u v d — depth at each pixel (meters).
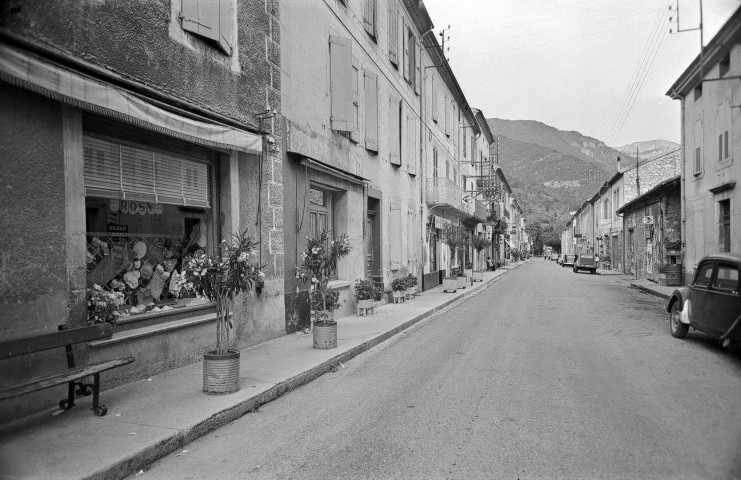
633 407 5.69
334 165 12.54
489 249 48.47
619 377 7.09
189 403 5.64
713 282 8.89
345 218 13.53
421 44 22.06
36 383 4.48
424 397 6.29
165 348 7.02
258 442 4.91
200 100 7.46
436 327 12.50
